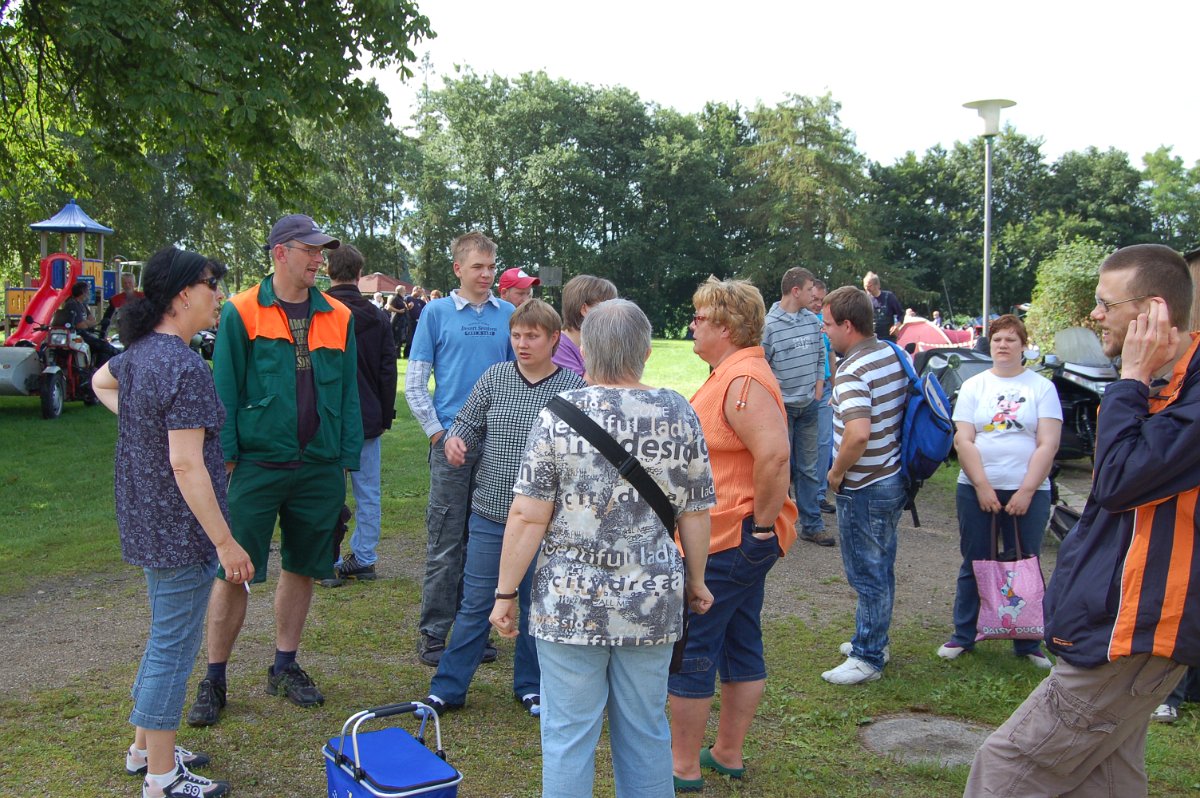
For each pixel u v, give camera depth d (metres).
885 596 4.59
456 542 4.61
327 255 5.93
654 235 58.97
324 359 4.01
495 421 4.06
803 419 7.29
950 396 10.67
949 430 4.39
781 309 7.19
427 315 4.80
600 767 3.69
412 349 4.80
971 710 4.34
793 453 7.37
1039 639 4.77
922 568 6.77
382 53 13.92
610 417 2.66
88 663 4.61
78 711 4.02
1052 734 2.62
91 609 5.47
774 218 55.25
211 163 14.66
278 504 3.97
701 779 3.57
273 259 3.98
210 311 3.28
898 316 11.05
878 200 66.06
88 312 15.10
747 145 62.62
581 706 2.68
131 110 12.55
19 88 14.38
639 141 61.78
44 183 19.48
